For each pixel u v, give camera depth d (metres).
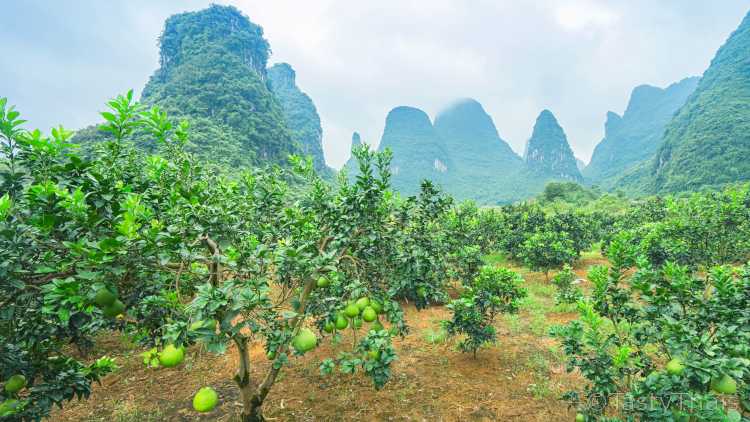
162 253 2.74
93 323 4.02
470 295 6.61
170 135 3.94
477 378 6.12
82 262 2.39
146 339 3.96
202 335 2.66
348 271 5.04
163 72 139.25
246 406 4.28
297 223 4.98
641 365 4.05
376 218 4.84
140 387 6.03
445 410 5.19
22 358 3.20
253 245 3.76
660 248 10.41
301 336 3.51
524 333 8.25
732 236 8.80
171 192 3.83
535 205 22.69
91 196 2.82
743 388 3.38
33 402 2.99
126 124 3.48
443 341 7.76
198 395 3.02
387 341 4.36
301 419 4.98
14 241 2.40
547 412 5.11
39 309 3.17
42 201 2.52
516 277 6.82
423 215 5.37
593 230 20.41
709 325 3.84
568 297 8.02
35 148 2.94
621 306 4.38
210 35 133.75
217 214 3.75
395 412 5.14
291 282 4.36
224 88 102.31
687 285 3.93
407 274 4.88
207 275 3.81
